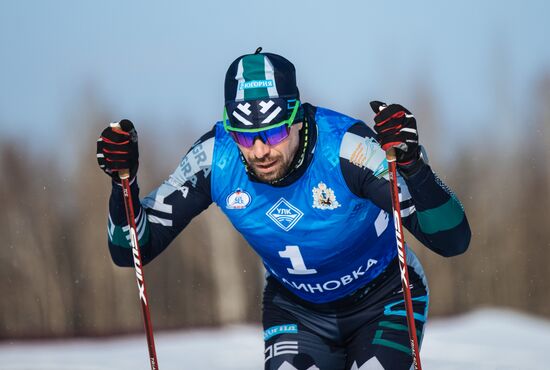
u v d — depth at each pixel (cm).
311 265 1109
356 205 1062
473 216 5775
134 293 5056
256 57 1020
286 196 1060
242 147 1015
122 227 1077
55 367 2125
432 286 4784
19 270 5141
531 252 5291
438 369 1905
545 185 5972
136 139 1051
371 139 1056
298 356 1137
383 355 1077
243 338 2723
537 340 2375
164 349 2506
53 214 5725
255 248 1138
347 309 1155
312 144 1052
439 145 6650
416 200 996
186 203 1104
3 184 5994
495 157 6488
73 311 5012
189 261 5125
